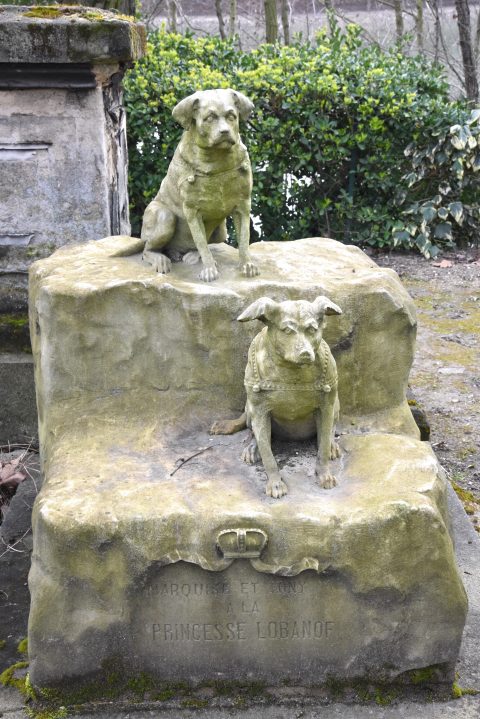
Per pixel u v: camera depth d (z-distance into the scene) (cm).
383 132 795
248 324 325
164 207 348
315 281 336
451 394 560
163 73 768
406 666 288
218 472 300
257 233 837
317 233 851
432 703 288
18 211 447
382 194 832
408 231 823
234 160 325
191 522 274
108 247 377
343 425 333
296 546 274
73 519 273
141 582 277
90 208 448
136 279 328
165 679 290
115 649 285
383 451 307
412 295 732
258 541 272
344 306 327
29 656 285
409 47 1324
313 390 286
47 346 331
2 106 429
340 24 1683
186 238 351
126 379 334
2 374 459
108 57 418
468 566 352
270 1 1085
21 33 409
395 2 1229
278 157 798
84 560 275
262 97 773
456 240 859
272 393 286
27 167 439
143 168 778
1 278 457
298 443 315
